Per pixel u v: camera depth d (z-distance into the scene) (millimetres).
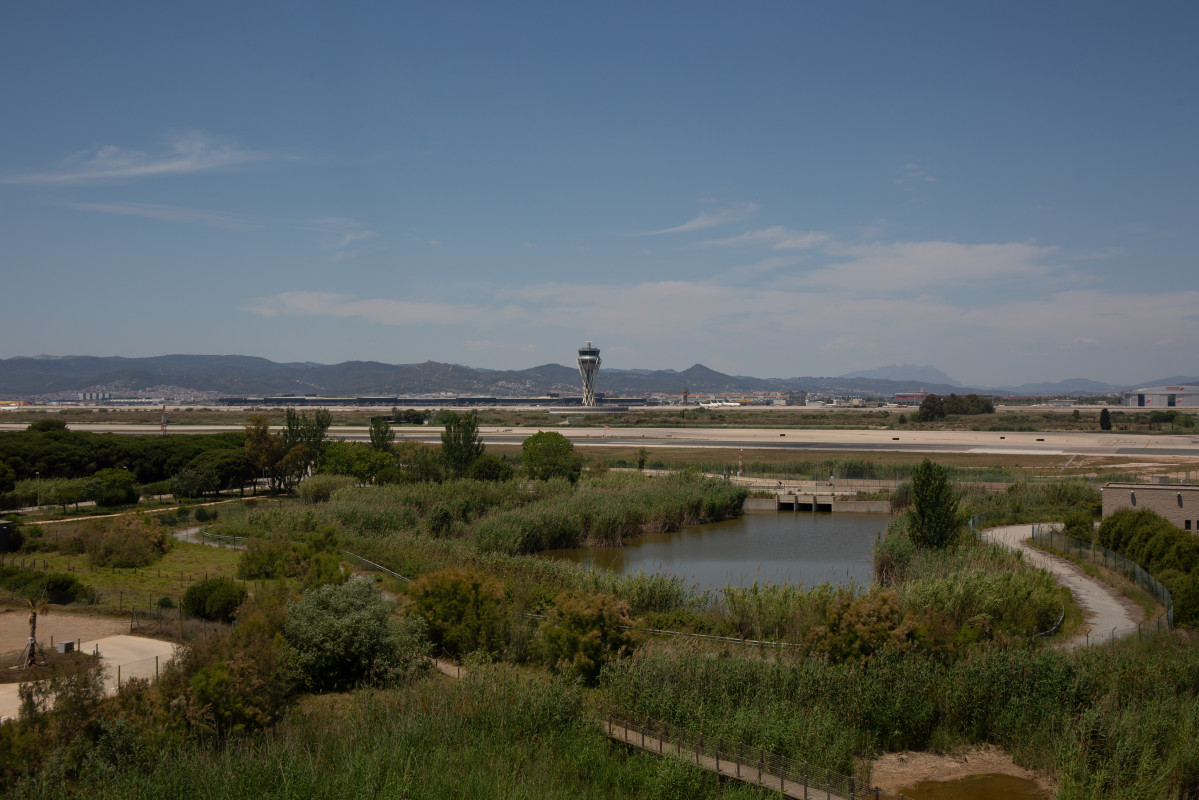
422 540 59156
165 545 57031
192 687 25406
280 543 50844
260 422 93250
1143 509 56781
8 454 87375
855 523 83312
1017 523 73562
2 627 37062
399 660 32656
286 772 22297
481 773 23531
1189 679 30125
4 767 21422
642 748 26172
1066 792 23625
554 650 33750
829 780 23812
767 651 35125
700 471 109188
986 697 29203
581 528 70438
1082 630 39125
